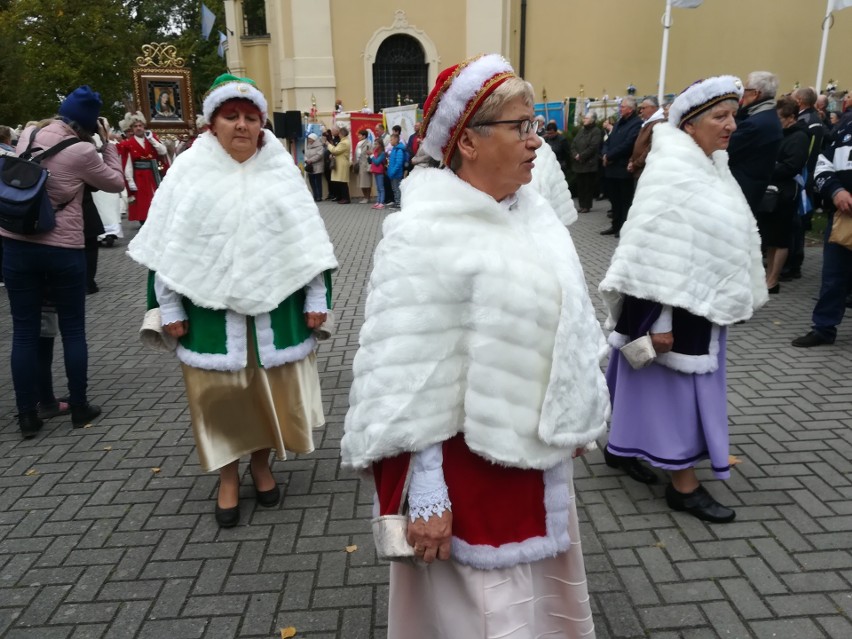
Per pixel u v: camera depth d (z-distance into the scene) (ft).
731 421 13.17
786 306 20.92
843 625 7.91
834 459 11.64
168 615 8.43
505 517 5.27
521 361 4.99
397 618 5.65
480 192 5.04
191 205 9.32
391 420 4.79
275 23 67.72
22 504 11.08
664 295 9.03
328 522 10.30
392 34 62.75
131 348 19.15
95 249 25.08
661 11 66.23
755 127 18.01
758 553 9.23
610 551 9.37
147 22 141.49
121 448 13.00
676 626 7.98
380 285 4.95
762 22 66.49
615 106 57.26
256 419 10.09
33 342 13.29
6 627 8.29
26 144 12.82
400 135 50.60
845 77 67.36
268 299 9.44
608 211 38.83
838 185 16.05
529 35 67.15
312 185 54.85
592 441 5.42
